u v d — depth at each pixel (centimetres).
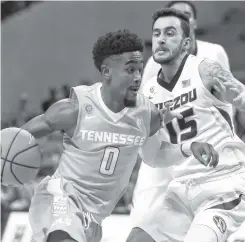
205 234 436
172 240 486
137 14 1438
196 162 478
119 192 452
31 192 973
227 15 1350
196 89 481
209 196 469
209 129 479
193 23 690
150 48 1255
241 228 458
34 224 434
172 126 488
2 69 1483
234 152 483
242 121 962
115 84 429
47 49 1494
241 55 1328
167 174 626
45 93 1481
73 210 418
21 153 427
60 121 427
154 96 504
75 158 434
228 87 455
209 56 714
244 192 469
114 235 700
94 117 429
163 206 495
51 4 1490
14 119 1314
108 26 1466
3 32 1492
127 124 434
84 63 1484
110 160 432
